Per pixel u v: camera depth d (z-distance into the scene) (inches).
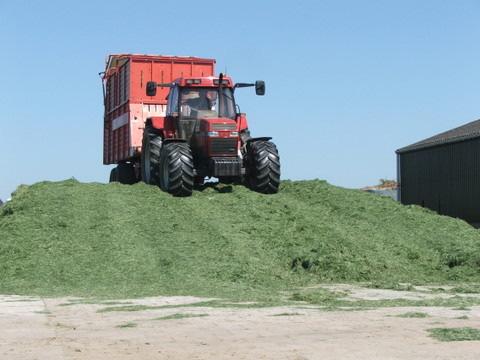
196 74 928.9
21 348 277.4
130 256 557.0
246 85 762.8
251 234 600.4
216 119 714.8
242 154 751.1
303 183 774.5
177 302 418.0
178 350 269.0
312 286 502.6
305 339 289.4
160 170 733.9
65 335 307.4
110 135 1041.5
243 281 510.9
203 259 550.6
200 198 691.4
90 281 514.6
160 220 629.6
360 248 584.4
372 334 300.0
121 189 725.9
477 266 561.0
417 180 1269.7
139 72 913.5
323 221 648.4
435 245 614.9
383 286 498.0
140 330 317.4
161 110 918.4
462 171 1146.7
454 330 305.0
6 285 507.5
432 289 487.2
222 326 325.4
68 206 658.2
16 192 725.9
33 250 572.1
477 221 1108.5
